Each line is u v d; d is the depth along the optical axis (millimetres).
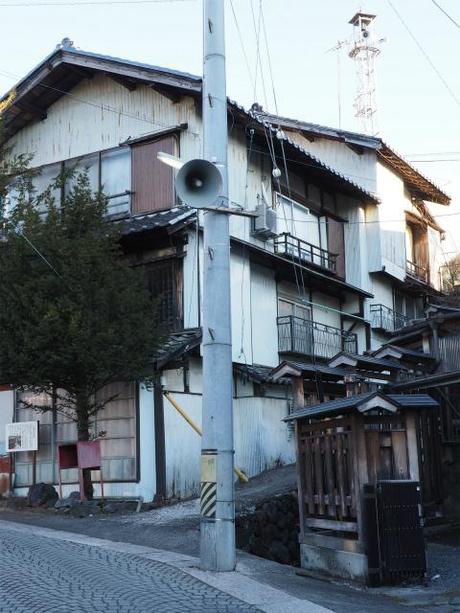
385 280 28422
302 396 12391
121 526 12992
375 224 27250
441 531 13953
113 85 20781
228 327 10289
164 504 15516
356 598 8766
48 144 21641
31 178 18312
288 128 25172
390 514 9641
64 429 17016
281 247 21922
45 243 14562
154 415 15977
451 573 10344
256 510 13258
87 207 15648
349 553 9852
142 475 15539
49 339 13719
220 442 9891
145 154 19828
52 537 11727
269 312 21406
